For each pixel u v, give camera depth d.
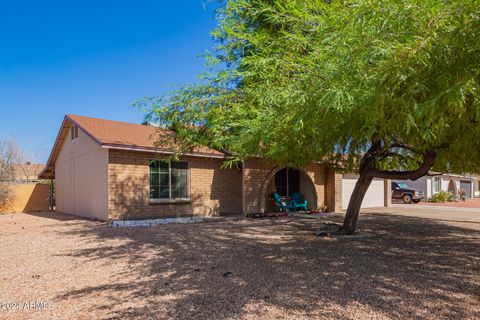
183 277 5.47
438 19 2.93
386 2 3.02
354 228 9.92
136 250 7.59
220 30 7.64
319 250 7.61
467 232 10.67
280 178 17.91
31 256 7.00
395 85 3.16
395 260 6.65
